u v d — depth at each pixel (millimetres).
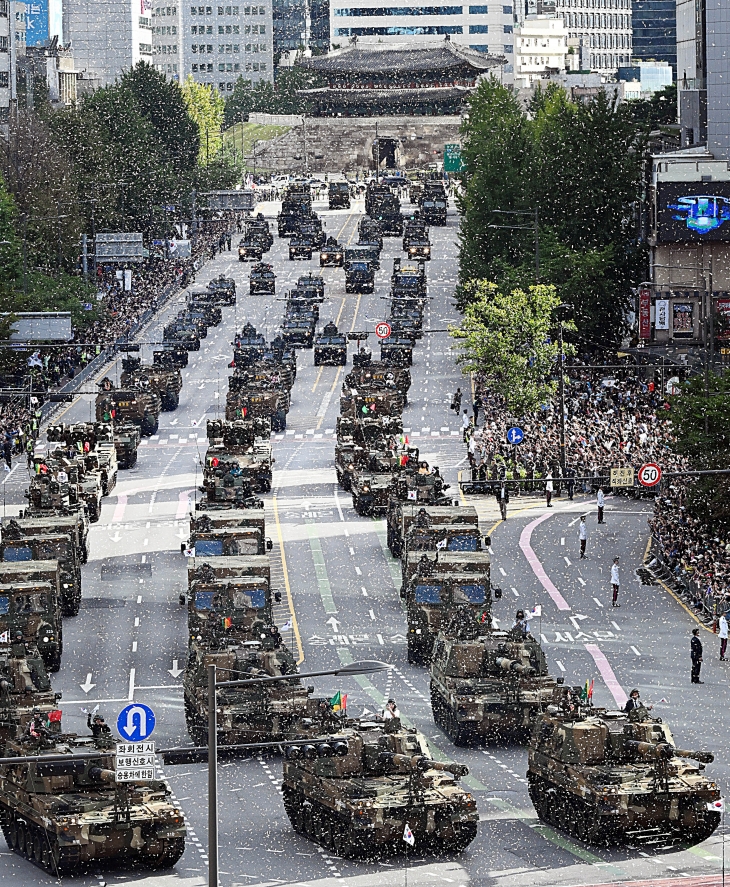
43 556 87375
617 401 132375
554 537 103188
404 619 87125
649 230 159625
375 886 53375
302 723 59219
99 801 55844
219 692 67125
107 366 164625
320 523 107125
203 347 171875
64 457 110125
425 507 90375
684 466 107312
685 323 148875
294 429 136875
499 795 62312
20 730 60438
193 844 58219
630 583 93438
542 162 168625
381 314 184875
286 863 55906
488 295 159125
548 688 68438
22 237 182750
